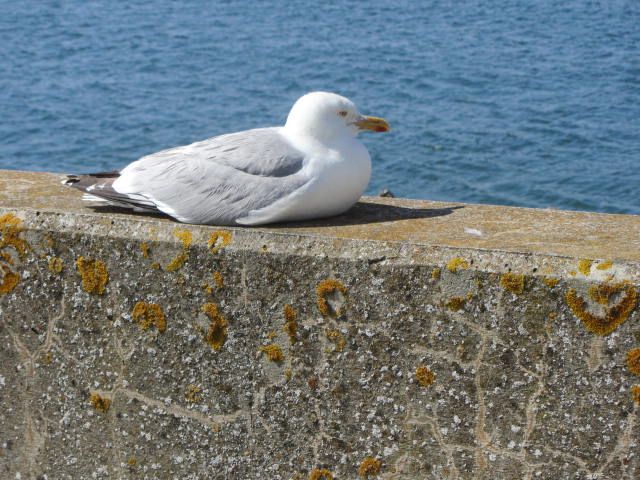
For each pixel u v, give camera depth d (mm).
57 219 5969
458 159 21984
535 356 5418
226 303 5816
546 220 6258
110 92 28984
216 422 6004
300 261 5645
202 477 6121
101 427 6195
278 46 36906
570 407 5434
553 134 23891
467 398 5582
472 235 5898
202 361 5941
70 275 5992
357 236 5895
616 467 5441
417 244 5520
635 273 5207
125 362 6051
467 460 5672
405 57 34750
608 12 44219
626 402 5340
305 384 5816
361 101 28203
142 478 6211
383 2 48562
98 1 46906
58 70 32281
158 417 6090
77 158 22875
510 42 37812
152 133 24750
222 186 6027
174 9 45500
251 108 27359
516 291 5355
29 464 6375
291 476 5984
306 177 6055
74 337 6086
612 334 5270
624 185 20344
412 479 5793
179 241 5789
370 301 5598
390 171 21297
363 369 5703
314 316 5703
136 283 5914
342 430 5828
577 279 5266
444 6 47281
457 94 28734
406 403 5688
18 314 6129
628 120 25281
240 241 5738
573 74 31359
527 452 5555
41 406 6254
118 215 6074
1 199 6492
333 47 36688
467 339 5496
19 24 40938
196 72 32062
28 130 24922
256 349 5844
